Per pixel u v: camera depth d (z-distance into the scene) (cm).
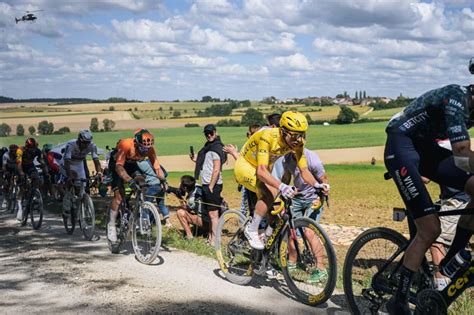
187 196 757
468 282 316
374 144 5266
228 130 7300
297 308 423
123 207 637
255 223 463
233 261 513
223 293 465
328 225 961
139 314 409
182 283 498
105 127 7588
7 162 1115
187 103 12531
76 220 784
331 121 8381
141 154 615
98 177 773
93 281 503
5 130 6669
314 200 542
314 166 536
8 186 1125
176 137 6544
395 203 1429
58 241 731
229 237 519
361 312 379
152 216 608
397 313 333
